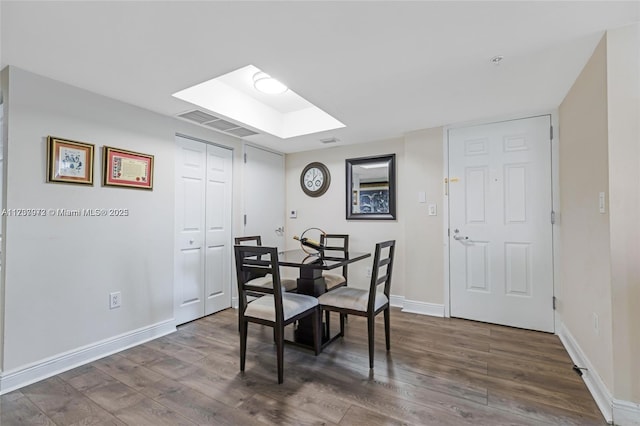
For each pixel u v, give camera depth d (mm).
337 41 1700
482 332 2824
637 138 1570
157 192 2789
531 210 2875
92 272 2320
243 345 2146
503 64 1961
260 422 1611
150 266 2725
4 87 1958
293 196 4414
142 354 2404
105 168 2400
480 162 3094
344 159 4016
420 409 1712
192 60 1894
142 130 2670
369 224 3844
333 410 1706
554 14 1472
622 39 1590
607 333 1683
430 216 3334
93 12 1437
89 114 2316
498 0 1375
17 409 1727
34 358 2010
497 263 3020
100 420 1638
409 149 3447
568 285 2502
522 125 2906
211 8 1414
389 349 2469
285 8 1419
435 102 2600
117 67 1972
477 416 1650
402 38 1673
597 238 1813
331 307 2359
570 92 2344
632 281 1576
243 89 2998
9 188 1921
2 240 1913
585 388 1910
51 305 2096
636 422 1547
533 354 2377
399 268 3639
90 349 2293
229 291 3609
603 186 1700
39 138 2053
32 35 1616
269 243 4160
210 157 3369
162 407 1742
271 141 3809
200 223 3260
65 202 2174
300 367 2188
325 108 2736
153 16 1471
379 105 2662
